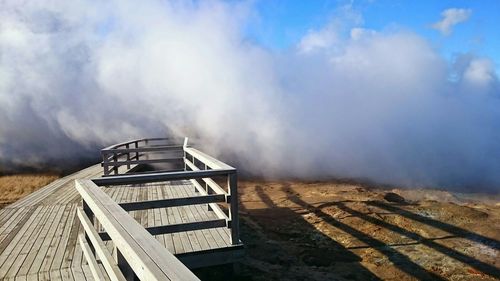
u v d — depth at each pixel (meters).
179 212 7.75
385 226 9.60
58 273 4.82
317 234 9.25
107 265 3.21
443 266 7.42
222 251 5.93
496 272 7.14
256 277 7.01
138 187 10.25
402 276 7.06
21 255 5.42
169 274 1.83
